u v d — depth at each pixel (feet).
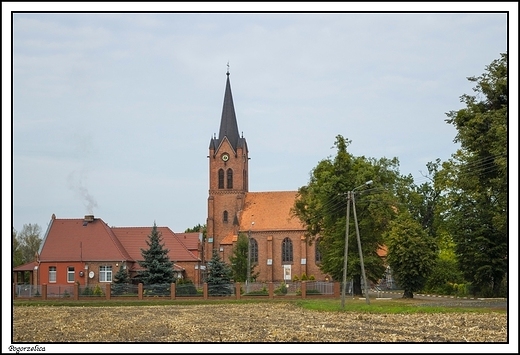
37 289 270.67
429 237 252.83
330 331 126.82
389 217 257.96
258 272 369.30
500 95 185.88
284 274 386.93
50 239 318.86
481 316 156.87
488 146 181.78
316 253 384.47
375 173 262.67
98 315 176.96
